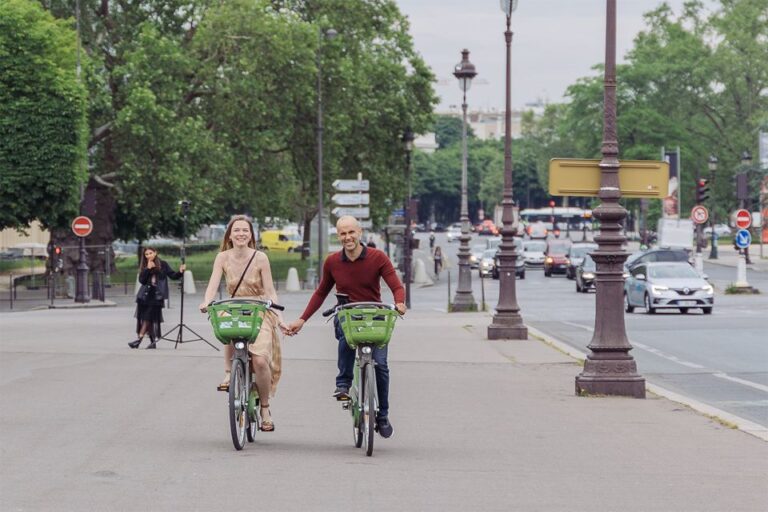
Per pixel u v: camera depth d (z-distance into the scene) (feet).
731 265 329.72
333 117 267.39
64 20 229.86
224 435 50.75
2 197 215.51
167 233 341.21
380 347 45.62
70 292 225.97
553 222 570.05
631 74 414.62
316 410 59.52
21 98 214.48
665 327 133.69
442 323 138.41
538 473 42.52
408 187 239.71
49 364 84.17
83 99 218.59
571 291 236.22
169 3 260.83
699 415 59.26
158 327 101.86
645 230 394.93
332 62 266.57
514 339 111.45
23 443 48.24
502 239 112.98
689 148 409.69
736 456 46.70
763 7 409.28
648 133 408.46
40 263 348.79
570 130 428.56
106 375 76.13
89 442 48.60
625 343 67.46
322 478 40.93
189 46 253.65
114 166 253.03
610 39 67.62
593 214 67.97
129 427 52.95
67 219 224.94
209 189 247.09
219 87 248.11
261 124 258.98
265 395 48.93
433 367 85.40
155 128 238.27
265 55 253.65
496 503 37.04
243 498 37.27
